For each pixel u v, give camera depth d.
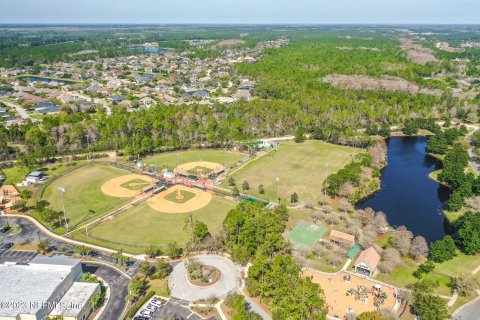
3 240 144.25
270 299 110.19
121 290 116.31
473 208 170.62
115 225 155.12
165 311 107.12
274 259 116.00
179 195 182.25
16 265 117.88
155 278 121.38
